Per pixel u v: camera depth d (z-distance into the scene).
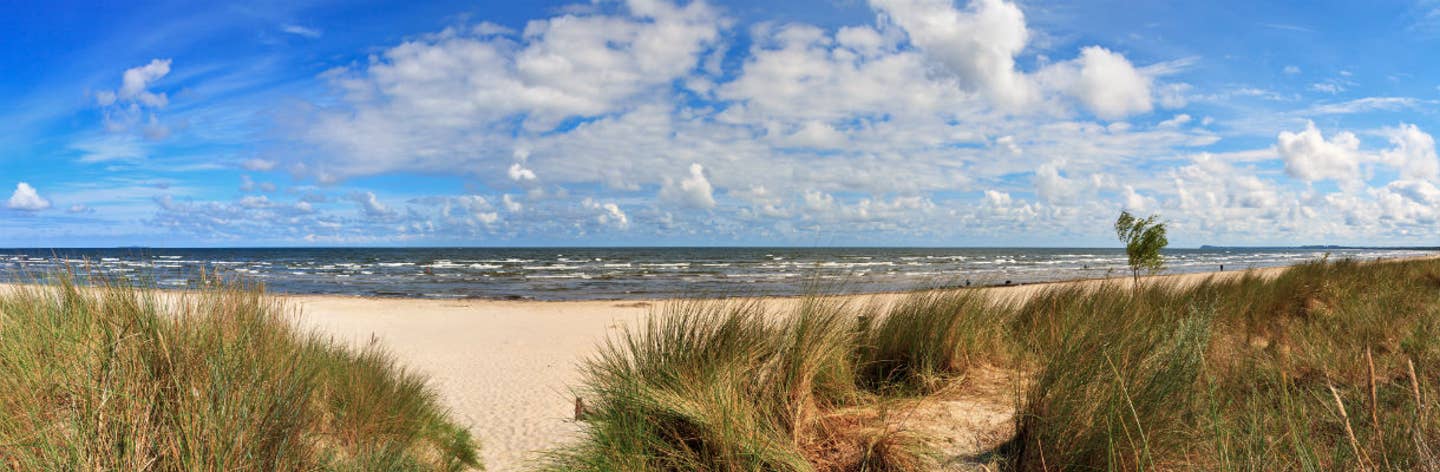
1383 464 2.34
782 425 3.70
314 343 5.47
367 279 40.72
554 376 9.42
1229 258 96.38
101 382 2.78
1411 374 2.46
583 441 3.77
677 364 3.95
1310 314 7.47
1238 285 10.05
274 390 3.14
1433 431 2.59
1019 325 6.63
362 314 18.62
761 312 4.41
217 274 4.25
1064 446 3.07
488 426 6.67
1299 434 2.71
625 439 3.38
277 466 2.79
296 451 3.08
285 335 4.22
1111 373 3.18
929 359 4.97
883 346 5.16
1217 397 3.32
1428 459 2.40
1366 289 9.68
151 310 3.19
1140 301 6.82
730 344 4.08
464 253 133.50
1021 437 3.33
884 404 4.10
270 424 2.92
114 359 2.88
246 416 2.76
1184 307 7.12
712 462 3.26
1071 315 5.98
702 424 3.35
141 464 2.53
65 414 2.83
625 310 20.14
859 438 3.56
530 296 28.52
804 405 3.85
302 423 3.29
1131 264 13.73
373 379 5.47
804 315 4.29
